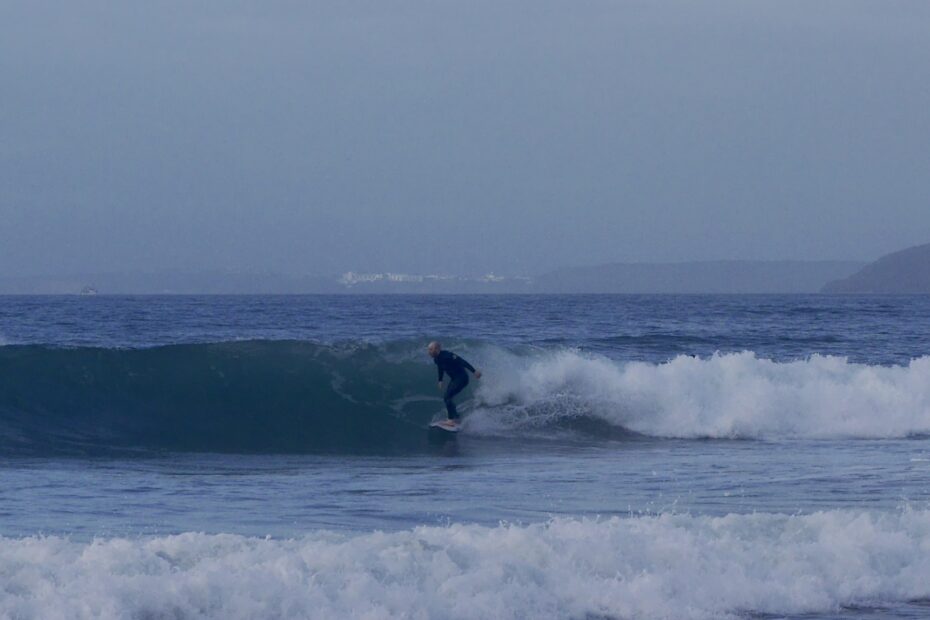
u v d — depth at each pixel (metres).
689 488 48.41
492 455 62.62
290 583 25.38
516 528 30.78
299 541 29.14
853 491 47.66
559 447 66.25
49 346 70.19
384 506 42.59
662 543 30.12
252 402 70.94
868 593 29.11
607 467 56.56
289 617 24.38
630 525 32.44
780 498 45.53
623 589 27.47
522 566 27.81
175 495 45.19
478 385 73.00
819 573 29.78
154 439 65.69
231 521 38.66
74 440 63.72
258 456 61.38
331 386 72.62
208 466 56.62
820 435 72.19
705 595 27.84
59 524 37.22
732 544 30.91
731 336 175.00
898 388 77.50
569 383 73.06
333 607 24.89
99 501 42.94
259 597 24.77
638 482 50.31
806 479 51.56
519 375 73.12
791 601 28.16
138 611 23.53
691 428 71.69
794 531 32.72
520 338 177.25
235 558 26.89
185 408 69.56
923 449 65.31
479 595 26.00
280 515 40.16
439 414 72.38
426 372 74.69
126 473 52.91
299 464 58.12
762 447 66.56
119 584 23.98
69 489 46.38
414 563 27.38
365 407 71.81
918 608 28.41
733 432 71.81
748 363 79.12
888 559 30.91
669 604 27.16
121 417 67.88
